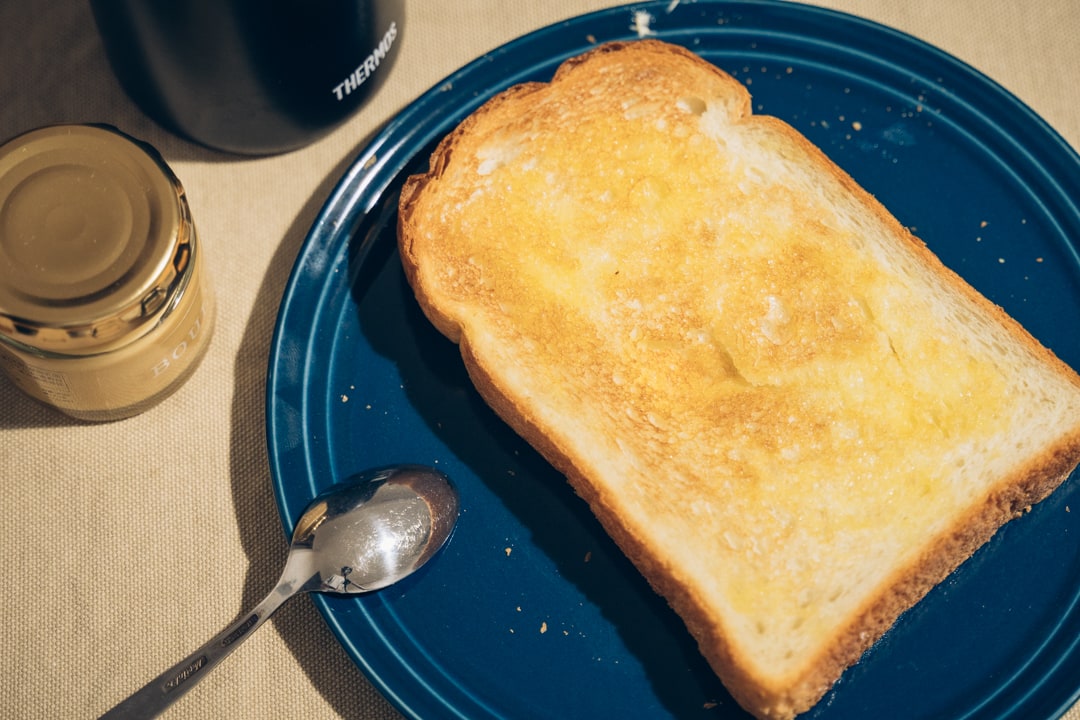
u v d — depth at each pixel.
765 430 0.38
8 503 0.39
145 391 0.37
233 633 0.35
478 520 0.38
